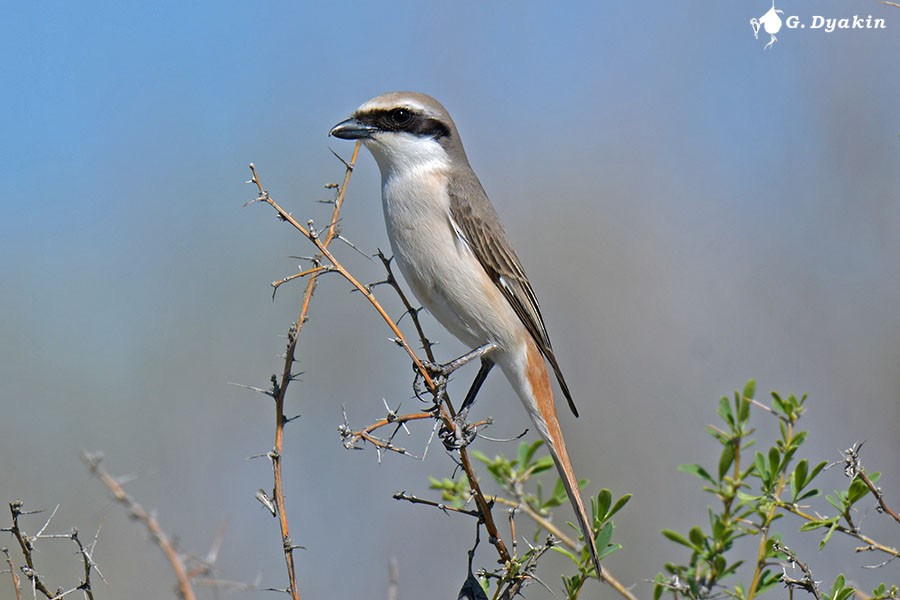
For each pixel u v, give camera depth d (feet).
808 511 40.27
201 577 17.57
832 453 45.52
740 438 27.45
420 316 44.21
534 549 23.58
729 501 27.09
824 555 39.68
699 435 47.42
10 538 38.19
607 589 40.55
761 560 25.89
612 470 46.96
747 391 27.71
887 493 43.88
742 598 26.14
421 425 42.22
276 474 21.61
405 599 39.29
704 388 48.32
